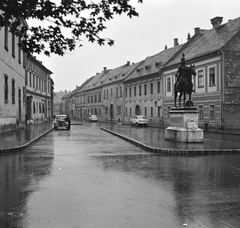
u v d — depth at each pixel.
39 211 5.75
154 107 53.59
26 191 7.23
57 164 11.05
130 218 5.39
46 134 27.02
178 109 19.36
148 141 18.91
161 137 22.55
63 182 8.19
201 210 5.85
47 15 6.71
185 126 18.64
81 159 12.34
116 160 12.15
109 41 7.37
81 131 33.16
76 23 7.03
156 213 5.66
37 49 7.45
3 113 25.36
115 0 6.59
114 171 9.82
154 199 6.61
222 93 34.84
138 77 58.59
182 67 19.27
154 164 11.24
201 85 39.06
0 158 12.48
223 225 5.05
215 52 35.56
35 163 11.25
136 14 6.81
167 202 6.38
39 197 6.71
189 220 5.29
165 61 51.50
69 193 7.07
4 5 6.56
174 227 4.97
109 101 77.19
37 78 51.66
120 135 24.38
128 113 65.50
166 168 10.42
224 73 34.75
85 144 18.50
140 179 8.66
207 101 37.66
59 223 5.14
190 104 19.16
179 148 15.02
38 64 50.62
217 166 10.86
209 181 8.43
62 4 6.55
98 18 6.96
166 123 49.03
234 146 16.11
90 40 7.32
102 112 82.88
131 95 63.91
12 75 28.62
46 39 7.31
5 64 25.75
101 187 7.67
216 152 14.43
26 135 22.69
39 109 53.59
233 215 5.56
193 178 8.82
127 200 6.52
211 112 37.00
